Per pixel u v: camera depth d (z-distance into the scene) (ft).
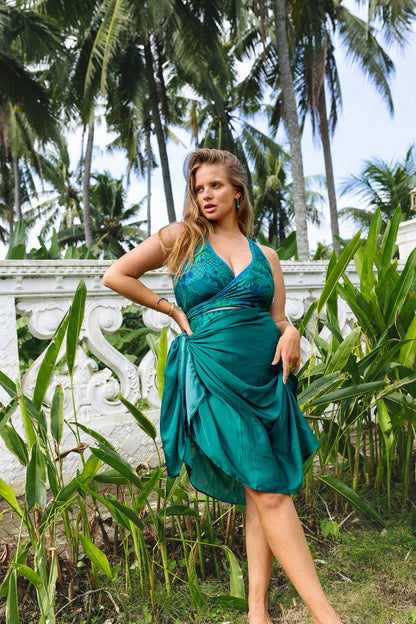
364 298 8.39
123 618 5.46
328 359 7.84
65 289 9.82
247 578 6.29
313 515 7.62
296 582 4.67
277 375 5.24
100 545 6.78
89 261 10.00
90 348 10.27
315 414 7.85
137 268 5.48
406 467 7.89
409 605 5.77
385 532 7.29
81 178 100.83
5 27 46.60
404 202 64.75
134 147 79.46
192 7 41.78
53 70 50.39
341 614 5.57
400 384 6.81
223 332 5.03
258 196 89.10
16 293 9.28
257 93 62.85
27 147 73.46
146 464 6.22
